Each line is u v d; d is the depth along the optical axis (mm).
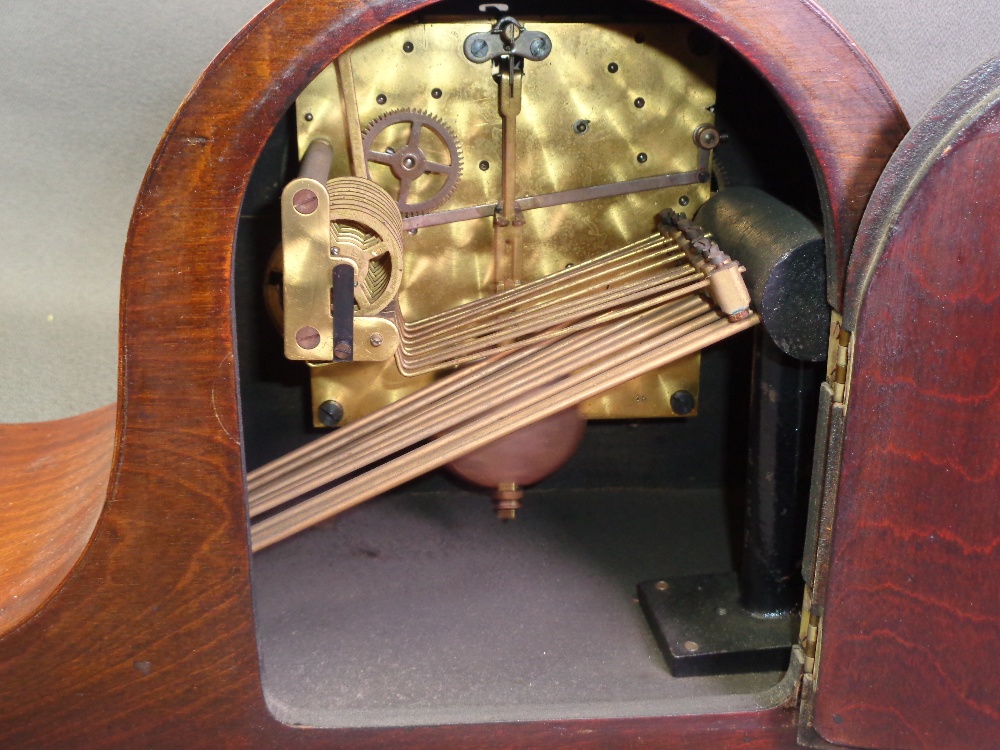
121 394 864
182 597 924
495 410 1134
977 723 975
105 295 1555
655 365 1031
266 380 1436
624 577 1309
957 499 904
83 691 948
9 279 1531
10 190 1502
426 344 1184
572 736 989
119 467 880
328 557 1349
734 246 1086
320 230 903
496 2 1212
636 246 1242
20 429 1396
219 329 855
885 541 920
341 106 1188
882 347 866
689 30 1207
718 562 1347
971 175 813
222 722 966
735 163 1355
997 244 832
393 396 1328
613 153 1246
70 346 1563
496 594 1269
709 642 1124
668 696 1060
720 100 1325
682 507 1500
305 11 807
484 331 1171
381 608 1233
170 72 1473
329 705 1042
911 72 1483
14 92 1459
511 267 1271
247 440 1464
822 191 897
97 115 1483
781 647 1114
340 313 925
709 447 1534
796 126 879
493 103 1208
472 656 1137
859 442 893
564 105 1224
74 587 911
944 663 957
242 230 1360
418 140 1200
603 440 1524
